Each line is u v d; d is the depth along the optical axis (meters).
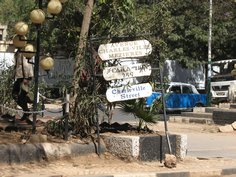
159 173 9.36
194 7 36.66
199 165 10.79
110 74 10.33
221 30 36.91
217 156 12.40
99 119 11.40
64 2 10.42
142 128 11.34
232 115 20.52
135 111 10.98
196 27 36.88
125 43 10.37
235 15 36.56
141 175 9.15
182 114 24.56
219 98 31.45
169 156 10.15
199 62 37.44
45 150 9.45
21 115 13.61
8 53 23.69
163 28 11.27
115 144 10.31
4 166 8.90
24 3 39.28
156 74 11.13
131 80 10.64
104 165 9.81
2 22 44.31
